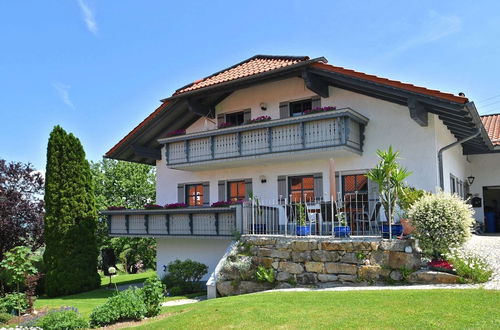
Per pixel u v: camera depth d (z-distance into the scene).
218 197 18.70
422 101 13.18
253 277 12.65
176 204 17.64
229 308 9.23
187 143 17.94
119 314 10.25
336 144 14.44
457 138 17.80
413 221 10.64
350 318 7.54
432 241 10.36
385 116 15.16
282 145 15.52
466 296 8.20
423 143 14.45
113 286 20.91
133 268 35.75
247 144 16.34
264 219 14.55
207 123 19.20
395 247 10.77
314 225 14.17
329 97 16.25
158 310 10.74
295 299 9.44
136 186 34.47
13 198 20.42
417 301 8.17
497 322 6.64
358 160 15.45
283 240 12.45
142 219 18.47
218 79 17.80
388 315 7.49
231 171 18.44
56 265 19.33
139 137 19.47
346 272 11.27
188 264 15.91
